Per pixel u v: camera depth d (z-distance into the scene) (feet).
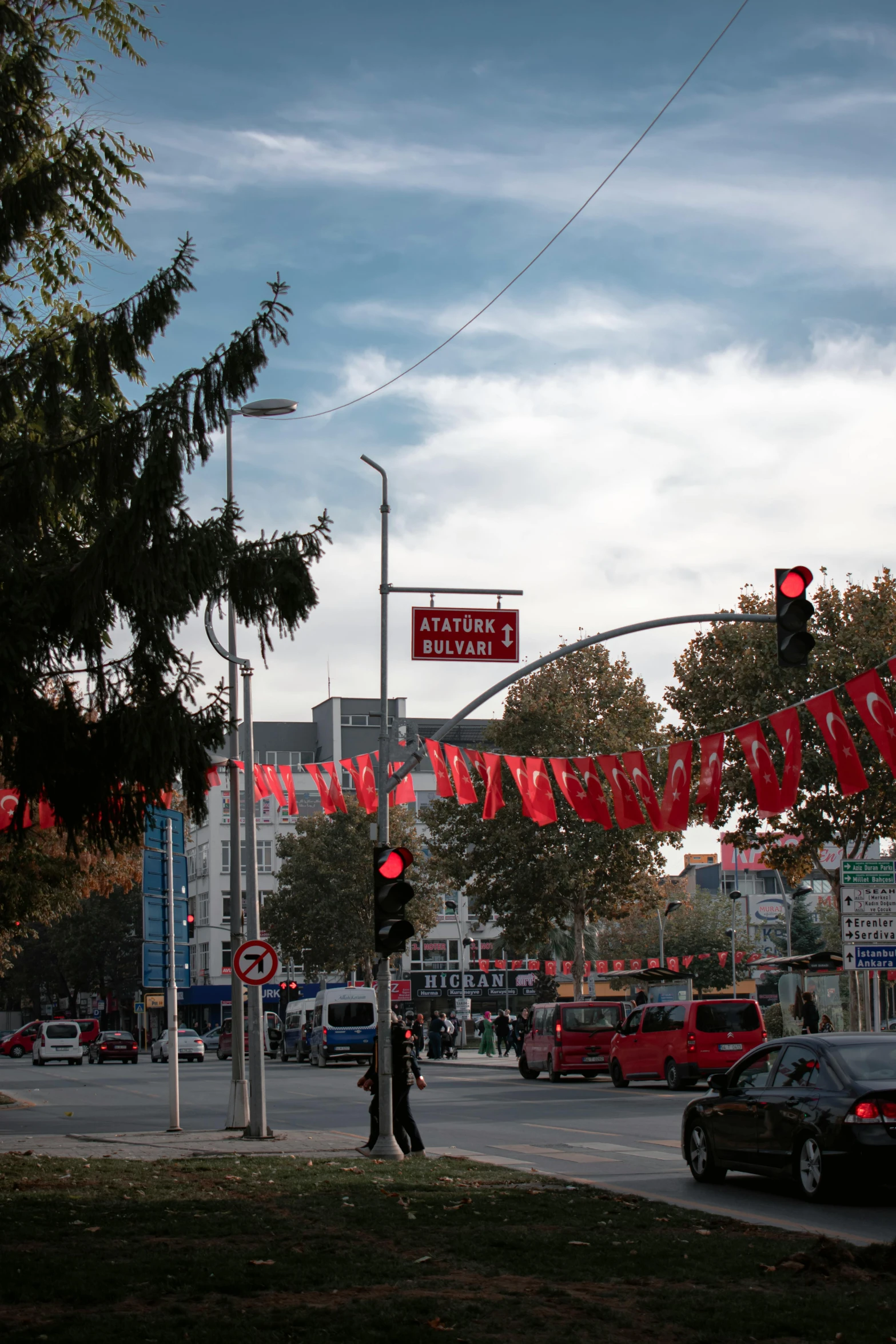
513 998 300.20
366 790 78.89
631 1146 60.08
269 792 76.43
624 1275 28.55
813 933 296.10
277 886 319.27
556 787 160.76
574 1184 44.45
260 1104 64.03
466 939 286.46
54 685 37.99
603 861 161.17
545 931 168.86
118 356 38.22
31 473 37.24
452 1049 189.47
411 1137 55.77
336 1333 22.97
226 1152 57.11
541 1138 64.59
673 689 126.21
